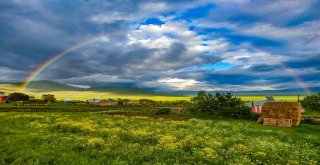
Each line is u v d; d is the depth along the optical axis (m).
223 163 18.64
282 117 55.81
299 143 28.91
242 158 19.80
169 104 166.88
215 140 27.02
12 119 43.66
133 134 28.31
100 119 48.34
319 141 30.31
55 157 17.98
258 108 95.25
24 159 17.31
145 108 115.38
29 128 32.94
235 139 28.11
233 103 73.31
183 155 20.36
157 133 30.25
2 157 17.31
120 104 169.75
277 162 19.67
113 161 17.47
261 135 34.59
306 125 54.19
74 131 31.14
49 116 52.41
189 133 31.56
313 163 19.97
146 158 19.05
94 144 22.42
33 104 143.38
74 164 16.75
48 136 25.86
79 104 160.25
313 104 94.12
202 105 76.69
